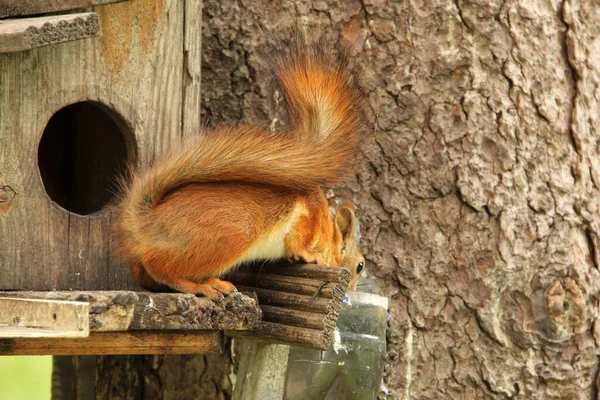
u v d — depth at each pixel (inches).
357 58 329.4
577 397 329.4
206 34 340.8
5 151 275.9
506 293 326.0
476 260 324.2
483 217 323.9
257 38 337.1
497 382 323.9
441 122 325.7
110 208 292.0
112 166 329.1
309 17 333.7
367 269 325.4
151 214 262.7
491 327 323.3
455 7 328.5
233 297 255.3
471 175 324.2
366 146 308.7
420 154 326.0
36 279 280.1
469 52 327.3
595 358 334.3
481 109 326.3
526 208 327.0
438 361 324.8
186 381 340.8
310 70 285.9
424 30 329.1
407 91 327.3
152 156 296.2
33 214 279.9
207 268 261.9
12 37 243.1
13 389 586.9
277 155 266.2
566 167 335.0
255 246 267.1
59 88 282.5
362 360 289.4
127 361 349.4
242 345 309.6
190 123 301.1
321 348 249.0
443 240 325.1
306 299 257.4
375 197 327.3
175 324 244.7
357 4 331.6
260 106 336.2
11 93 276.2
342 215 301.4
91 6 278.8
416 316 324.5
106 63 288.7
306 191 280.2
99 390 354.3
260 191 271.4
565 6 340.8
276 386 282.8
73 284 286.0
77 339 245.4
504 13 331.0
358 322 289.6
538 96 332.2
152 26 294.5
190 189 267.1
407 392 323.9
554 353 326.6
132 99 292.8
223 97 339.3
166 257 261.4
